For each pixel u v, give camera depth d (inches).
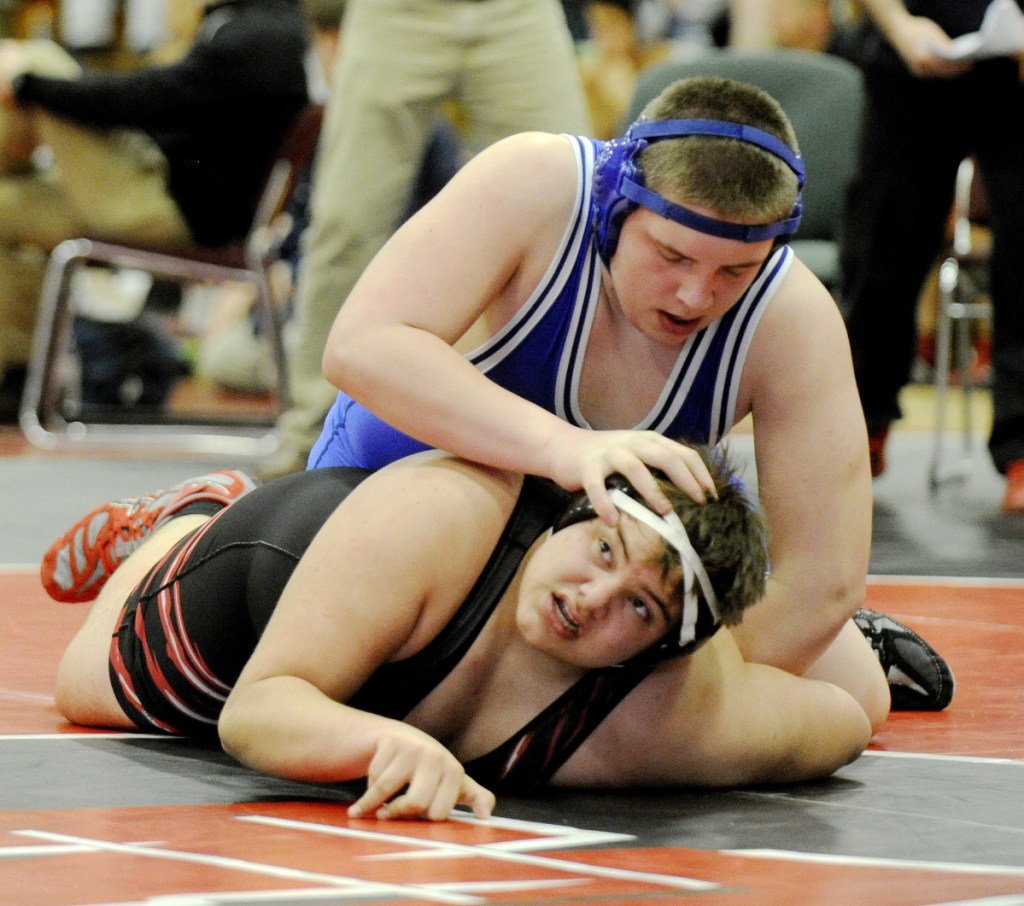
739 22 749.3
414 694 165.0
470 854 136.6
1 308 641.0
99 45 765.3
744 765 168.9
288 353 653.9
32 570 317.7
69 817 147.9
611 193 163.8
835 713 175.9
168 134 533.3
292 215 670.5
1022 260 404.8
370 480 166.4
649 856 138.3
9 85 550.6
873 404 424.8
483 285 172.6
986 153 401.4
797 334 174.6
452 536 160.6
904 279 413.1
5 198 587.2
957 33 396.5
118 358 713.6
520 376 177.3
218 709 183.8
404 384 169.2
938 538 373.4
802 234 490.9
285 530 175.0
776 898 124.0
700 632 157.2
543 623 156.6
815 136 489.4
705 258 158.1
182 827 144.8
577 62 772.6
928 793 168.4
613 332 173.9
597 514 154.8
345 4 513.0
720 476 161.5
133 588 197.6
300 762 153.3
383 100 417.1
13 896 120.7
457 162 641.0
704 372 175.0
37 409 620.7
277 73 522.9
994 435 422.9
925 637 259.8
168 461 535.5
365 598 157.5
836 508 178.4
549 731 164.7
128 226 553.6
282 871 129.0
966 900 124.0
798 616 180.1
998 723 206.1
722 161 155.6
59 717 199.5
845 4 698.8
